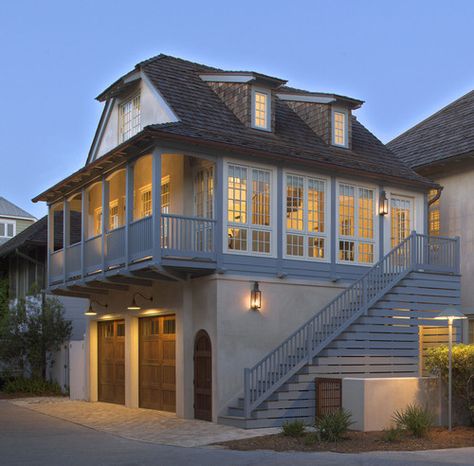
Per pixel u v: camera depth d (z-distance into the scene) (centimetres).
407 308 1886
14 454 1234
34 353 2631
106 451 1266
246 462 1135
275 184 1861
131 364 2055
